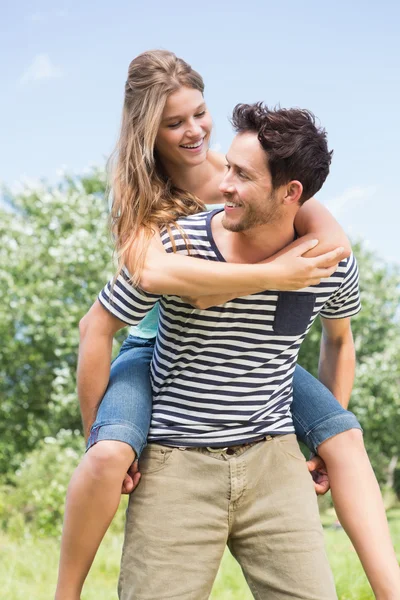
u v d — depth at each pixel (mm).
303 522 2744
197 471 2734
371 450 14828
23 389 15695
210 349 2705
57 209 16281
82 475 2715
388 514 12258
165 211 2855
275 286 2586
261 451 2775
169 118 3152
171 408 2773
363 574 5418
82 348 2803
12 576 6664
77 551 2779
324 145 2621
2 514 9852
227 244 2707
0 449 15203
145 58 3180
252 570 2791
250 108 2592
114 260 2873
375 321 15688
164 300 2715
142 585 2701
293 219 2697
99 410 2803
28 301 15352
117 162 3053
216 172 3367
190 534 2709
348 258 2832
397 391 14594
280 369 2799
